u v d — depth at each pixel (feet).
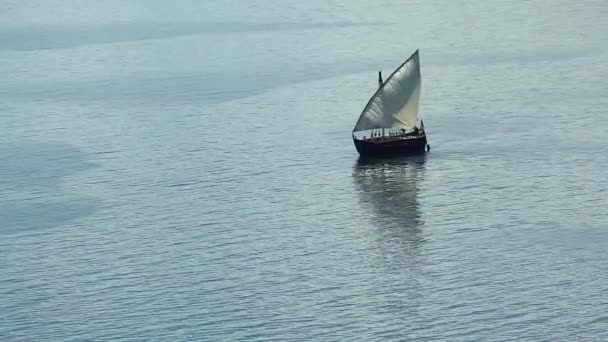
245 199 626.64
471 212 589.32
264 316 475.72
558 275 501.56
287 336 458.91
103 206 622.95
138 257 543.39
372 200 616.39
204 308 485.15
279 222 587.27
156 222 593.01
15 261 544.21
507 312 469.57
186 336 461.37
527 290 488.02
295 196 628.69
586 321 458.91
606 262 512.63
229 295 497.05
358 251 542.57
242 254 542.98
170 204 622.13
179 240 564.71
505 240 546.26
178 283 510.58
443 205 602.44
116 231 581.12
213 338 459.73
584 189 616.80
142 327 469.98
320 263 529.04
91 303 492.95
